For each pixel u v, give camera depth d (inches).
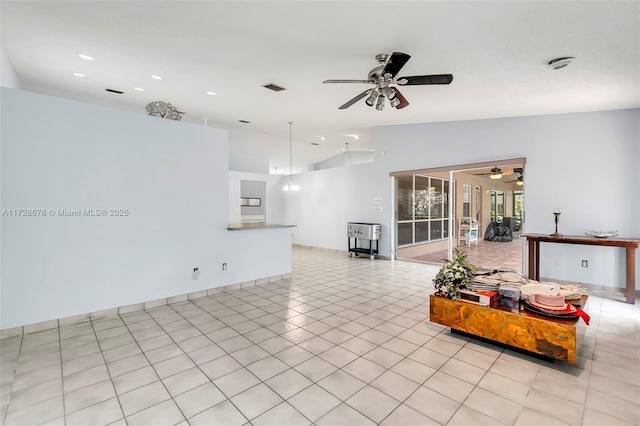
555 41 100.3
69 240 127.3
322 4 88.0
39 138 119.9
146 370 92.5
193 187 163.5
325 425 69.2
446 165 236.7
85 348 106.7
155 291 150.9
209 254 170.7
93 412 73.8
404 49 113.3
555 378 87.4
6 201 114.0
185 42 116.6
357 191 305.9
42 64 142.2
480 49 109.7
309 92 174.6
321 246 348.5
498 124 209.6
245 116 234.8
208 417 72.1
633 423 69.1
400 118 231.6
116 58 133.5
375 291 178.5
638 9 80.2
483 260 273.4
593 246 177.0
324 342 111.3
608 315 136.4
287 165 490.0
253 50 121.3
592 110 174.2
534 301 102.3
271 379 87.7
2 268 113.7
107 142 135.8
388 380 86.9
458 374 89.7
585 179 178.1
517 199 445.1
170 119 159.0
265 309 147.3
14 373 90.5
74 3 92.9
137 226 144.8
